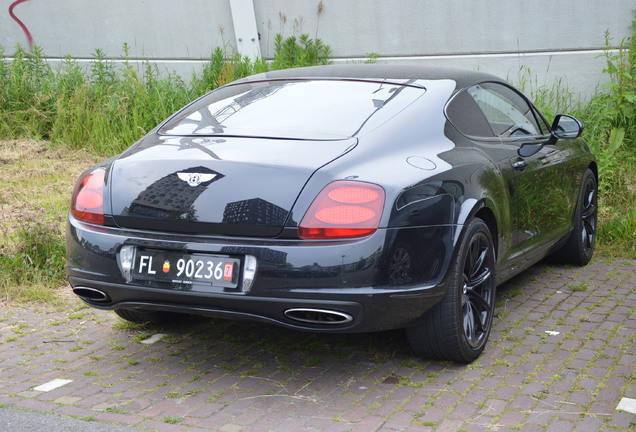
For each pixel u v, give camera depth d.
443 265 3.36
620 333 4.11
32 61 10.45
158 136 3.82
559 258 5.61
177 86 9.75
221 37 10.10
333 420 3.05
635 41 8.02
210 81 9.66
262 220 3.15
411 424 3.00
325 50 9.51
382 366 3.66
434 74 4.22
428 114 3.76
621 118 7.76
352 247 3.10
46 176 8.03
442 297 3.41
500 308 4.58
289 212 3.13
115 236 3.39
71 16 10.77
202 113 3.98
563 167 5.00
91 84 10.02
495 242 3.94
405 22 9.13
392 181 3.25
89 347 3.98
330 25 9.49
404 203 3.22
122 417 3.08
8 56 11.30
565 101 8.55
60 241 5.52
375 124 3.57
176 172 3.34
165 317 4.29
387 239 3.15
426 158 3.50
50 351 3.92
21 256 5.20
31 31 11.07
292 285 3.11
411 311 3.29
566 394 3.29
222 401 3.26
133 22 10.47
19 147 9.08
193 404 3.22
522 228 4.36
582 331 4.14
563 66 8.58
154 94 9.52
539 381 3.44
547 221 4.79
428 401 3.23
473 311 3.74
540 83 8.70
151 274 3.32
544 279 5.26
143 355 3.86
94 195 3.51
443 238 3.35
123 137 9.09
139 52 10.59
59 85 10.02
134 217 3.36
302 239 3.12
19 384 3.46
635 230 6.14
